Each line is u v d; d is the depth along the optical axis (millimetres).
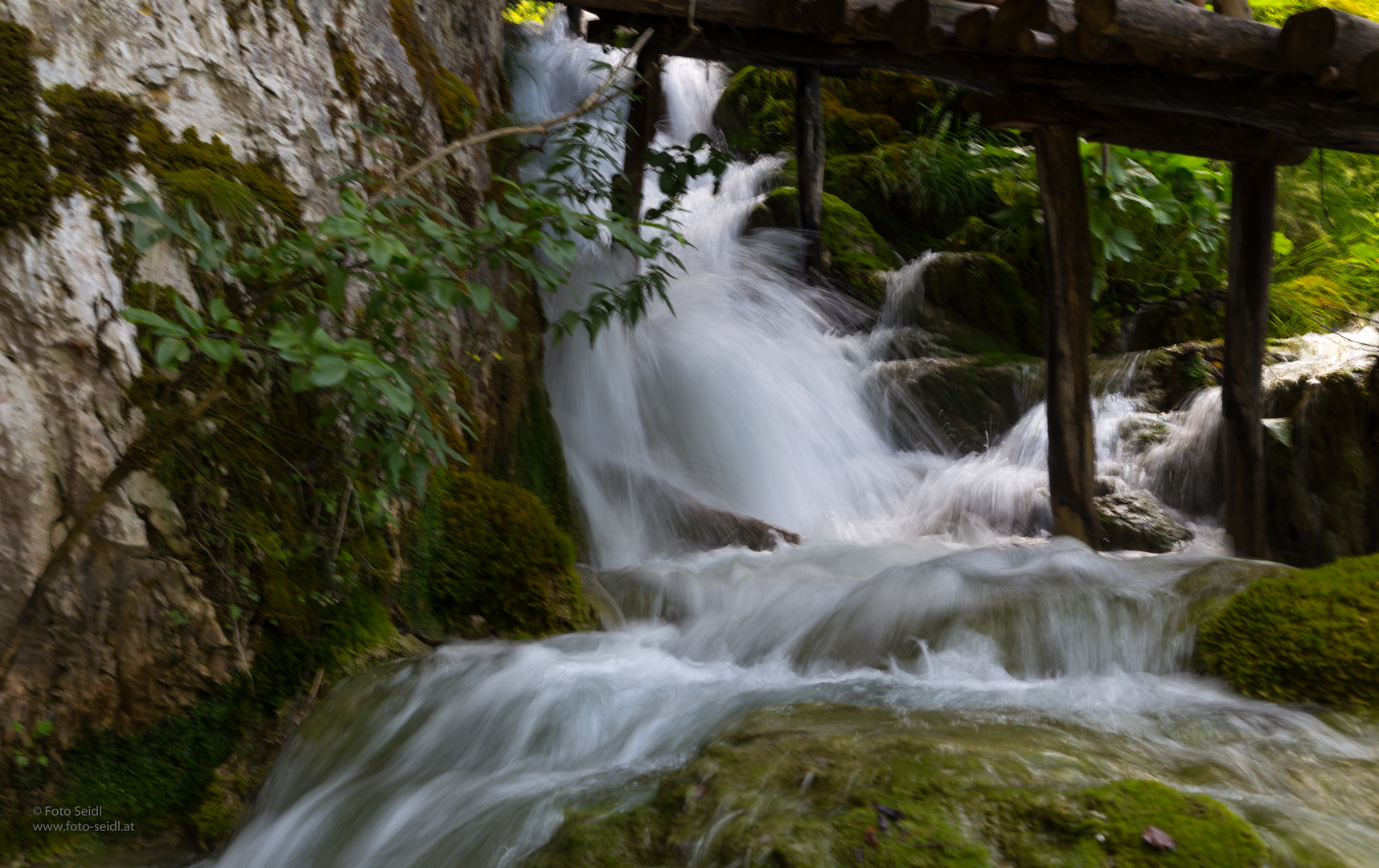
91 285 2604
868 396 7094
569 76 9727
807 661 3264
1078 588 3283
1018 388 6902
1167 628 2996
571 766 2648
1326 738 2350
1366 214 8711
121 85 2852
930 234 9086
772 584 4211
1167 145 4926
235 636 2873
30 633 2518
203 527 2807
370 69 3863
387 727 2902
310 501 3141
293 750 2850
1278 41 3750
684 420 6148
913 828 1836
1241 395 5133
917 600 3363
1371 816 2008
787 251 8086
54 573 2469
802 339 7406
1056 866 1730
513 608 3646
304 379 2379
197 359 2678
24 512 2498
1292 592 2836
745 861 1837
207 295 2859
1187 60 4141
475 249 3086
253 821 2732
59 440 2545
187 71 3051
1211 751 2254
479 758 2758
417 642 3414
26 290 2500
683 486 5711
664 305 6988
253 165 3205
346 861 2414
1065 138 4789
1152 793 1866
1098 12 3740
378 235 2598
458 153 4305
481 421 4176
